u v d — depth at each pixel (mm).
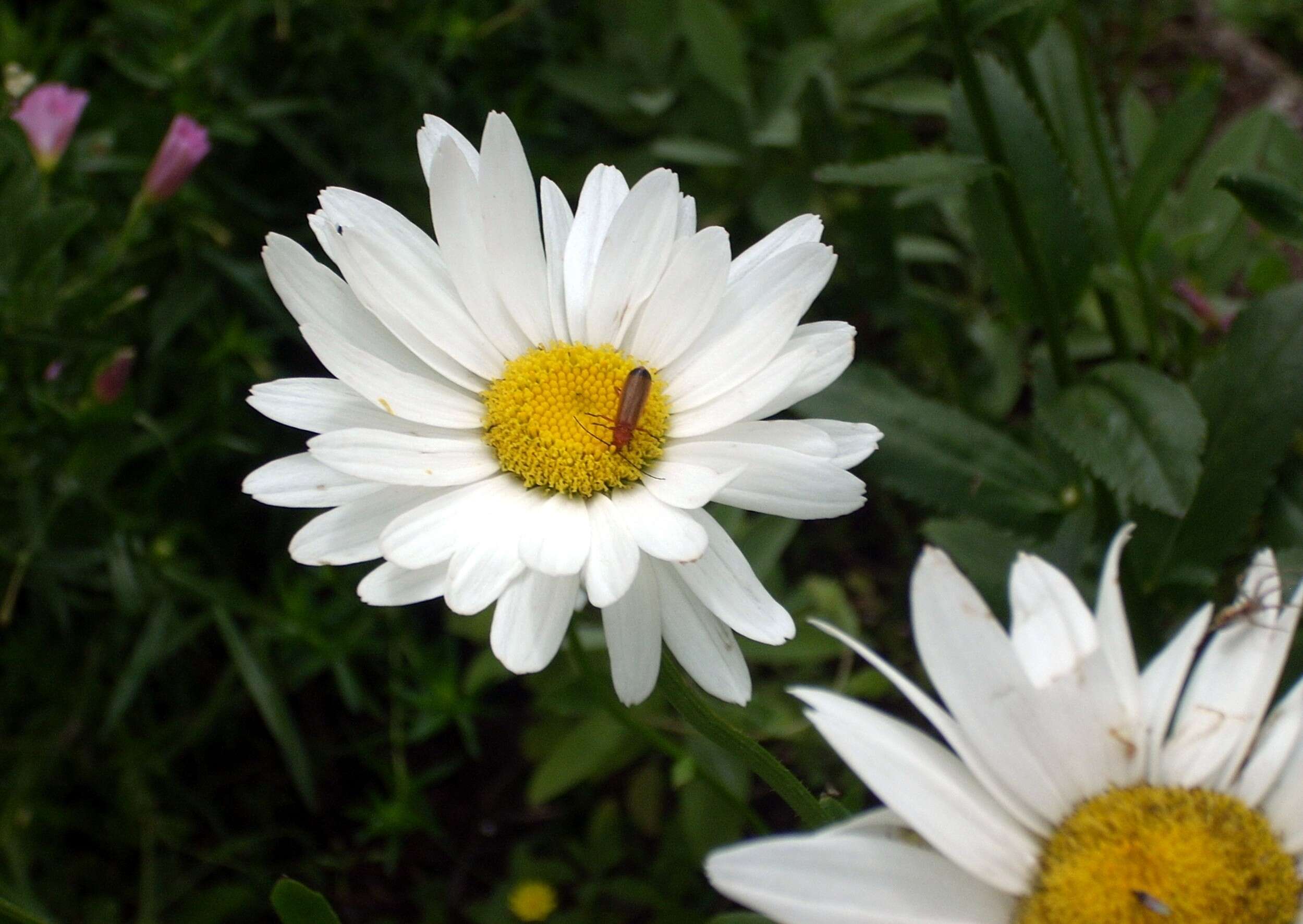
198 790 371
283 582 363
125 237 337
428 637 383
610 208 289
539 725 365
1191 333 367
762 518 345
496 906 350
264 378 363
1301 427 314
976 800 242
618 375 281
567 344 283
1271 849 242
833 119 415
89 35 381
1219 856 240
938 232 442
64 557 344
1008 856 241
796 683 368
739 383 276
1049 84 366
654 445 277
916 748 242
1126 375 312
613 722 346
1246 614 253
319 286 277
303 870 365
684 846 349
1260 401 317
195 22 364
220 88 370
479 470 276
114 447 335
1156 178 339
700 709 270
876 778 238
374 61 386
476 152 290
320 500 270
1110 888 240
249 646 352
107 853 364
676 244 285
